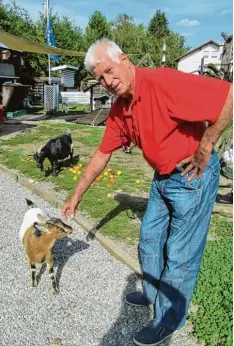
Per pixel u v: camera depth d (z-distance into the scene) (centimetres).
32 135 1202
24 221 381
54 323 315
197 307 322
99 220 505
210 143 236
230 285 342
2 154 898
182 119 232
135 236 461
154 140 250
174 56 4969
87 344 293
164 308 286
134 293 344
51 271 349
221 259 389
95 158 315
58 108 2222
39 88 2777
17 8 3453
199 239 272
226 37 1577
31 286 365
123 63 245
